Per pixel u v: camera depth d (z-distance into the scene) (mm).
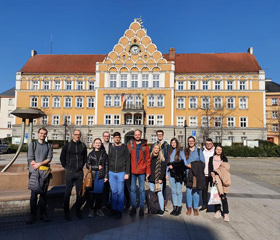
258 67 47875
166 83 46000
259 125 45656
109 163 7281
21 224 6293
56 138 47906
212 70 48312
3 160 23906
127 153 7285
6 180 8055
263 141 38906
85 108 48562
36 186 6172
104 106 46094
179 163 7461
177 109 47312
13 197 6371
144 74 46562
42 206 6438
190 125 46938
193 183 7266
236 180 14414
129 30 47156
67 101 49125
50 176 6590
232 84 47125
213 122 46594
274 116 57469
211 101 46969
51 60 53031
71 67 50969
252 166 22484
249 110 46219
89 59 53250
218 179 6977
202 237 5707
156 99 46031
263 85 46156
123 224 6500
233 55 51906
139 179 7430
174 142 7801
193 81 47938
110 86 46625
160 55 46406
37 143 6566
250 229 6289
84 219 6816
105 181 7066
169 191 11484
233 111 46531
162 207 7398
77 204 6836
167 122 45438
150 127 45219
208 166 7496
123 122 44688
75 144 6777
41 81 49469
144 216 7246
